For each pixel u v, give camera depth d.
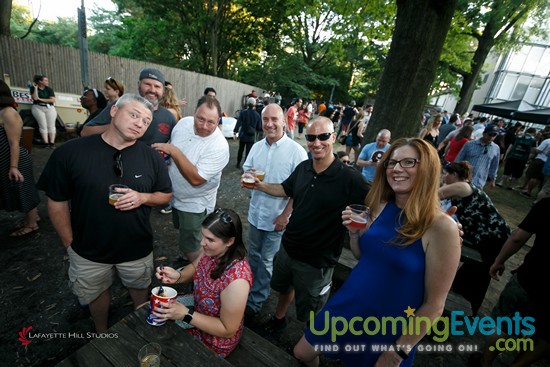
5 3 6.45
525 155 8.52
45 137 6.16
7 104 2.66
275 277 2.23
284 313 2.44
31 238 3.22
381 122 3.81
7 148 2.81
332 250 1.92
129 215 1.70
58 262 2.91
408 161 1.30
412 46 3.42
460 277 2.81
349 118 11.26
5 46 6.12
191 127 2.45
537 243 1.79
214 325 1.45
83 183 1.58
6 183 2.91
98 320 2.01
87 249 1.71
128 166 1.68
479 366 2.27
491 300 3.30
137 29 17.58
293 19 20.19
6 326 2.17
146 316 1.45
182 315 1.39
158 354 1.23
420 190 1.27
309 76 23.42
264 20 16.84
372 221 1.57
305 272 2.00
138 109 1.57
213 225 1.45
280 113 2.33
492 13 13.34
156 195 1.82
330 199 1.83
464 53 15.17
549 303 1.71
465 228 2.75
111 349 1.26
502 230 2.57
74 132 7.09
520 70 26.11
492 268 2.16
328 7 7.17
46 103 6.07
